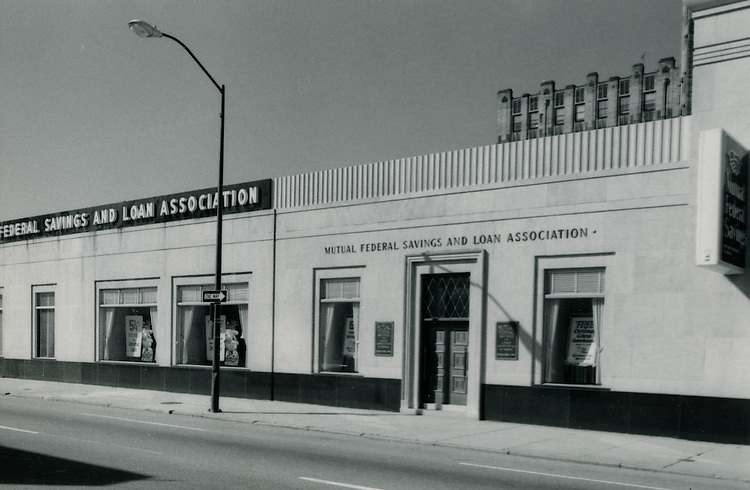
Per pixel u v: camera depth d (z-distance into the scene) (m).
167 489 8.83
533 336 16.42
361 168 20.17
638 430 14.82
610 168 15.70
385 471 10.38
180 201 24.70
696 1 14.69
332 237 20.48
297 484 9.25
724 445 13.59
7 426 15.12
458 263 17.86
